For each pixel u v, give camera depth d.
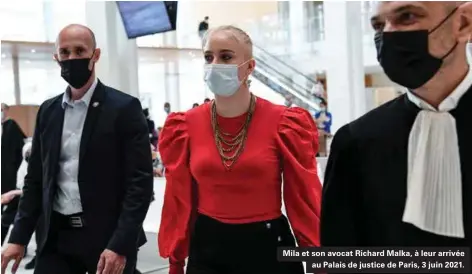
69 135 2.08
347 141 1.09
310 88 13.30
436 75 1.00
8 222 3.18
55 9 10.79
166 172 1.89
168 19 4.28
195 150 1.77
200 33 13.29
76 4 9.33
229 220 1.69
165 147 1.87
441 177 0.98
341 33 9.93
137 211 2.04
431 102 1.03
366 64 12.01
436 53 0.99
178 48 11.02
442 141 0.99
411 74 0.99
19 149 4.85
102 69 4.49
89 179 2.05
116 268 1.96
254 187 1.68
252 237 1.67
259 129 1.72
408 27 0.99
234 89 1.70
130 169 2.08
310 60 13.84
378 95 14.13
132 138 2.10
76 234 2.06
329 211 1.12
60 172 2.08
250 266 1.67
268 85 13.20
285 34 14.56
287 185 1.76
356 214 1.10
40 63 12.02
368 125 1.08
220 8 15.88
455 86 1.01
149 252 4.40
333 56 10.04
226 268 1.70
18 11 10.73
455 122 0.99
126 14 4.41
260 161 1.67
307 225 1.72
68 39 2.04
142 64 14.16
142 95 17.41
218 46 1.71
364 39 12.11
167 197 1.90
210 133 1.76
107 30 4.49
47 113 2.16
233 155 1.69
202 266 1.73
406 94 1.08
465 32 0.99
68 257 2.08
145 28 4.37
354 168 1.09
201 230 1.73
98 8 4.50
